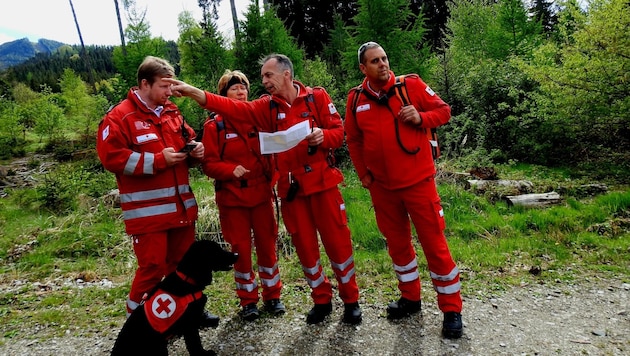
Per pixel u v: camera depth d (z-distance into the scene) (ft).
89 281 15.42
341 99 33.83
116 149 8.89
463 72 33.22
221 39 38.50
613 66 22.85
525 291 12.17
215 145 10.42
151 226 9.33
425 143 9.77
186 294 8.38
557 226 16.96
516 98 28.07
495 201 20.61
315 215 10.31
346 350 9.52
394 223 10.44
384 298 12.09
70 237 19.70
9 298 13.87
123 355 7.98
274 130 10.16
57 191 25.84
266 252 11.24
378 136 9.68
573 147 27.22
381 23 32.07
